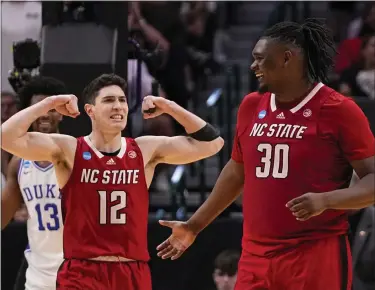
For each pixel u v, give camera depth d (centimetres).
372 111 1226
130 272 791
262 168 729
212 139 821
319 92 727
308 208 679
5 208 941
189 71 1711
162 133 1403
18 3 1197
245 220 742
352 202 688
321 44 735
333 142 716
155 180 1441
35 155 781
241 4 1970
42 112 777
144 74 1199
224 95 1525
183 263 1170
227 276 1045
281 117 729
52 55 1001
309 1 1606
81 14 1022
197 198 1430
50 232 901
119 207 787
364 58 1500
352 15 1777
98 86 786
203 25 1755
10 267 1154
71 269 786
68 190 789
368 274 1140
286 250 719
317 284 713
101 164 786
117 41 1013
